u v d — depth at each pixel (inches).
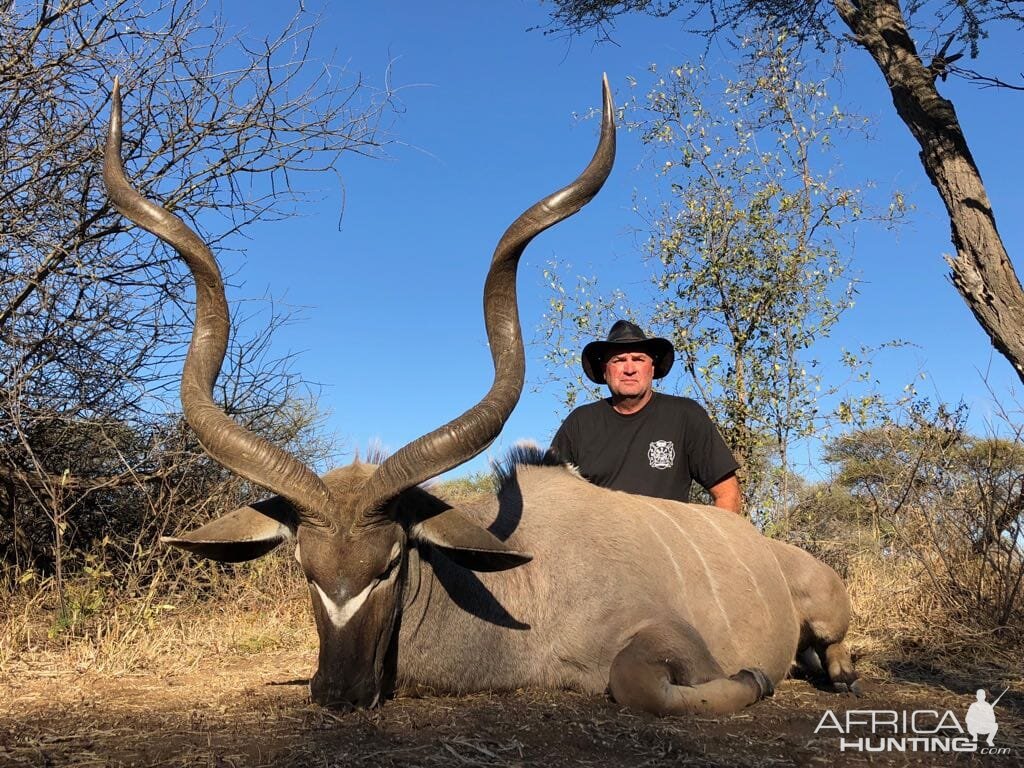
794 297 318.7
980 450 258.5
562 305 332.8
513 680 145.3
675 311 326.0
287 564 253.6
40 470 217.5
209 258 142.4
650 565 156.2
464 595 141.9
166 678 163.6
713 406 316.5
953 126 304.2
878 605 234.1
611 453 199.5
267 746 110.8
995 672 186.5
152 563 243.3
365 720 120.6
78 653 178.2
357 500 125.3
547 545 151.3
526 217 141.3
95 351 249.1
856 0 338.0
